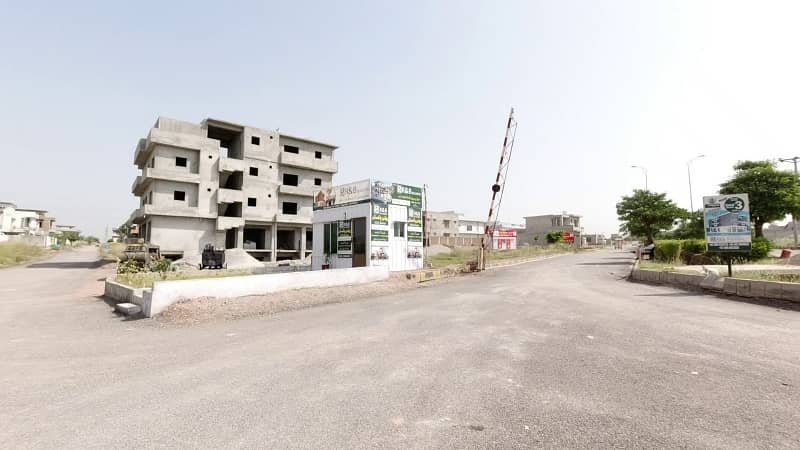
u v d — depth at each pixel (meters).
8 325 8.45
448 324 7.69
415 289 14.24
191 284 10.22
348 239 21.33
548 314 8.59
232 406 3.81
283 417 3.54
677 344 5.92
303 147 46.47
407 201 22.36
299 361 5.33
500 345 6.00
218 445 3.04
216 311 9.42
